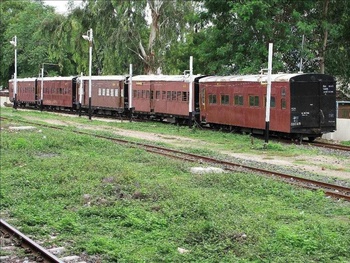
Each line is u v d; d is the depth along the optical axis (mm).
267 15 37656
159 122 44438
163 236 11312
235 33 39406
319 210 13680
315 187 16547
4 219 12797
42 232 11609
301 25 36375
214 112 36219
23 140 26484
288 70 42062
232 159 22953
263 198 15055
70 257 10039
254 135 33750
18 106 71312
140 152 24125
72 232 11688
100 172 18531
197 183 16953
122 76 48719
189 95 37938
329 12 39969
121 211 13102
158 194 14961
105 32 50406
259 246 10344
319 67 40750
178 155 23812
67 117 50750
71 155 23250
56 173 18125
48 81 62656
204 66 47406
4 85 87500
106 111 52906
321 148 27438
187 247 10633
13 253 10203
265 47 37406
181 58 51500
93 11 50188
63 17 55219
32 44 76812
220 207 13414
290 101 28938
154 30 50344
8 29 79688
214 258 9867
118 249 10375
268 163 22141
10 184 16594
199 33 48406
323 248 10305
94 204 14086
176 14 49188
